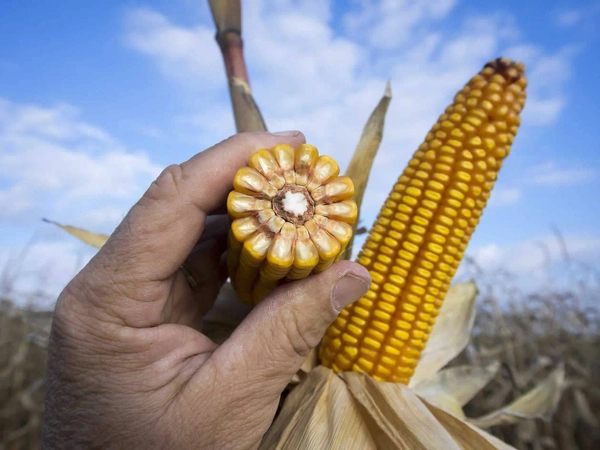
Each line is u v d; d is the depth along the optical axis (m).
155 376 0.16
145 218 0.16
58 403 0.16
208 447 0.16
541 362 0.54
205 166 0.16
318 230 0.15
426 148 0.24
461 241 0.23
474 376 0.30
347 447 0.19
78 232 0.28
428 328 0.23
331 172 0.16
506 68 0.23
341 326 0.23
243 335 0.16
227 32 0.33
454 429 0.22
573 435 0.55
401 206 0.23
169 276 0.17
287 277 0.16
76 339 0.16
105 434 0.16
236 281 0.20
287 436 0.20
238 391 0.16
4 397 0.63
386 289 0.22
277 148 0.16
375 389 0.21
